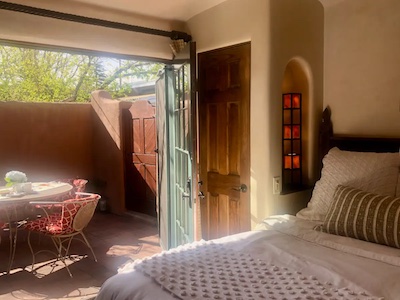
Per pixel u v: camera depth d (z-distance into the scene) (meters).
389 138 2.84
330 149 3.07
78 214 3.57
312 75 3.17
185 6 3.16
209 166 3.34
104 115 6.04
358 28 3.03
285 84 3.35
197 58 3.39
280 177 2.95
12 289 3.22
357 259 1.88
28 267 3.72
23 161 5.66
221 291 1.46
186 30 3.49
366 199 2.21
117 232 4.91
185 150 3.21
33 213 4.74
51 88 7.81
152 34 3.31
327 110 3.24
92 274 3.54
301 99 3.27
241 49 3.02
